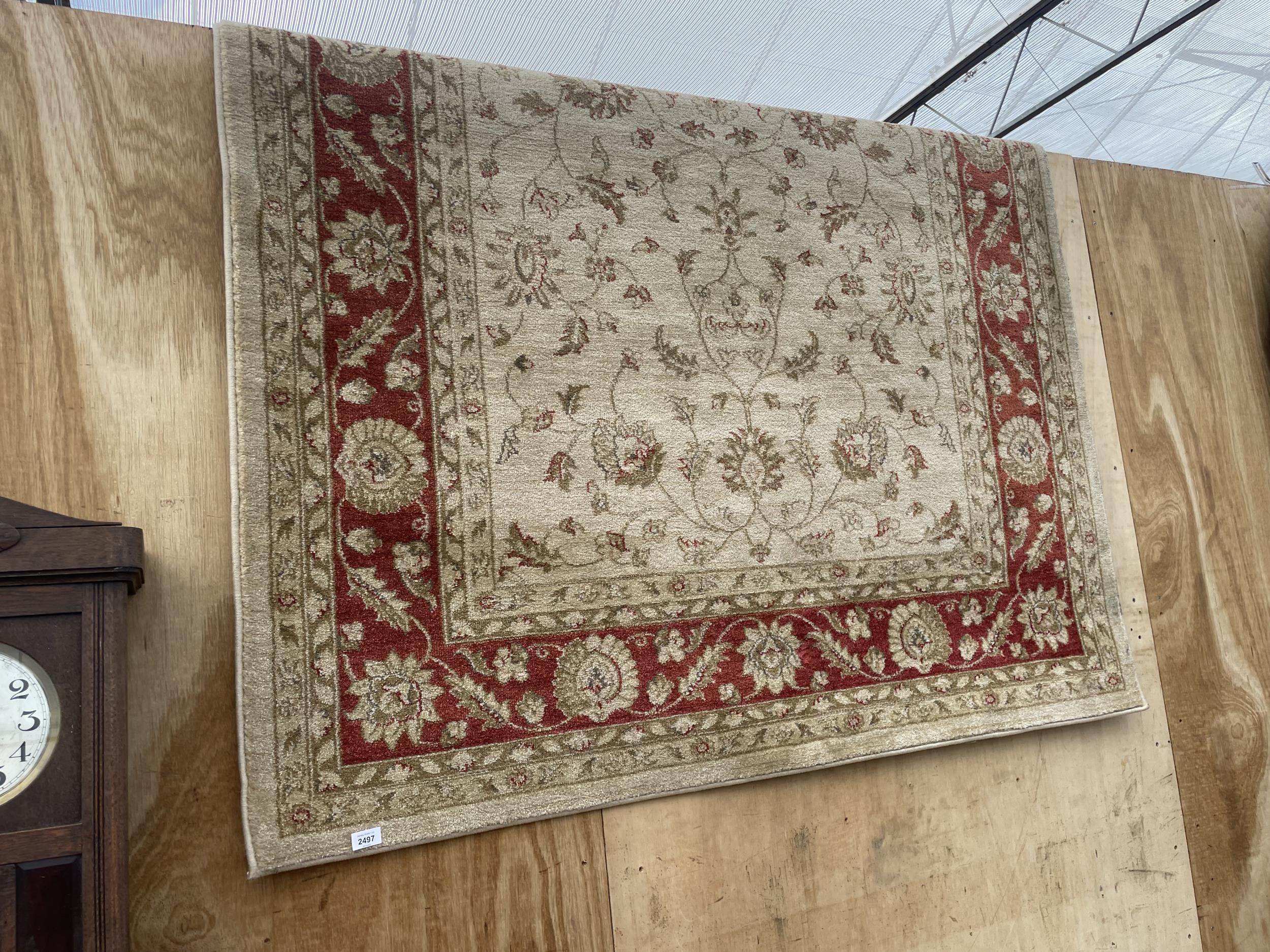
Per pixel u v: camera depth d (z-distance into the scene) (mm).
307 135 1334
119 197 1281
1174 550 1973
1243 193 2283
